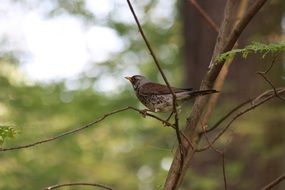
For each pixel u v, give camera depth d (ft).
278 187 42.88
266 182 41.96
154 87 27.89
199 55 44.93
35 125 51.34
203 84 23.17
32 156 49.57
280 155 41.75
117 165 66.49
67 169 55.01
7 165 45.78
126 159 67.41
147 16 76.33
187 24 45.65
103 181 62.34
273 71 42.63
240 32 22.16
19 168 46.34
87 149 61.62
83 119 60.08
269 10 42.39
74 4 64.80
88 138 62.49
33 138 49.80
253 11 21.85
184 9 45.93
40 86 56.80
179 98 23.65
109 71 71.00
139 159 62.54
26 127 49.62
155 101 27.68
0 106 49.83
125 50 74.59
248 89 42.34
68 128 57.21
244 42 42.19
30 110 53.42
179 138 20.75
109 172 63.31
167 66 77.77
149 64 78.33
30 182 47.09
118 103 65.92
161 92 27.58
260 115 41.16
